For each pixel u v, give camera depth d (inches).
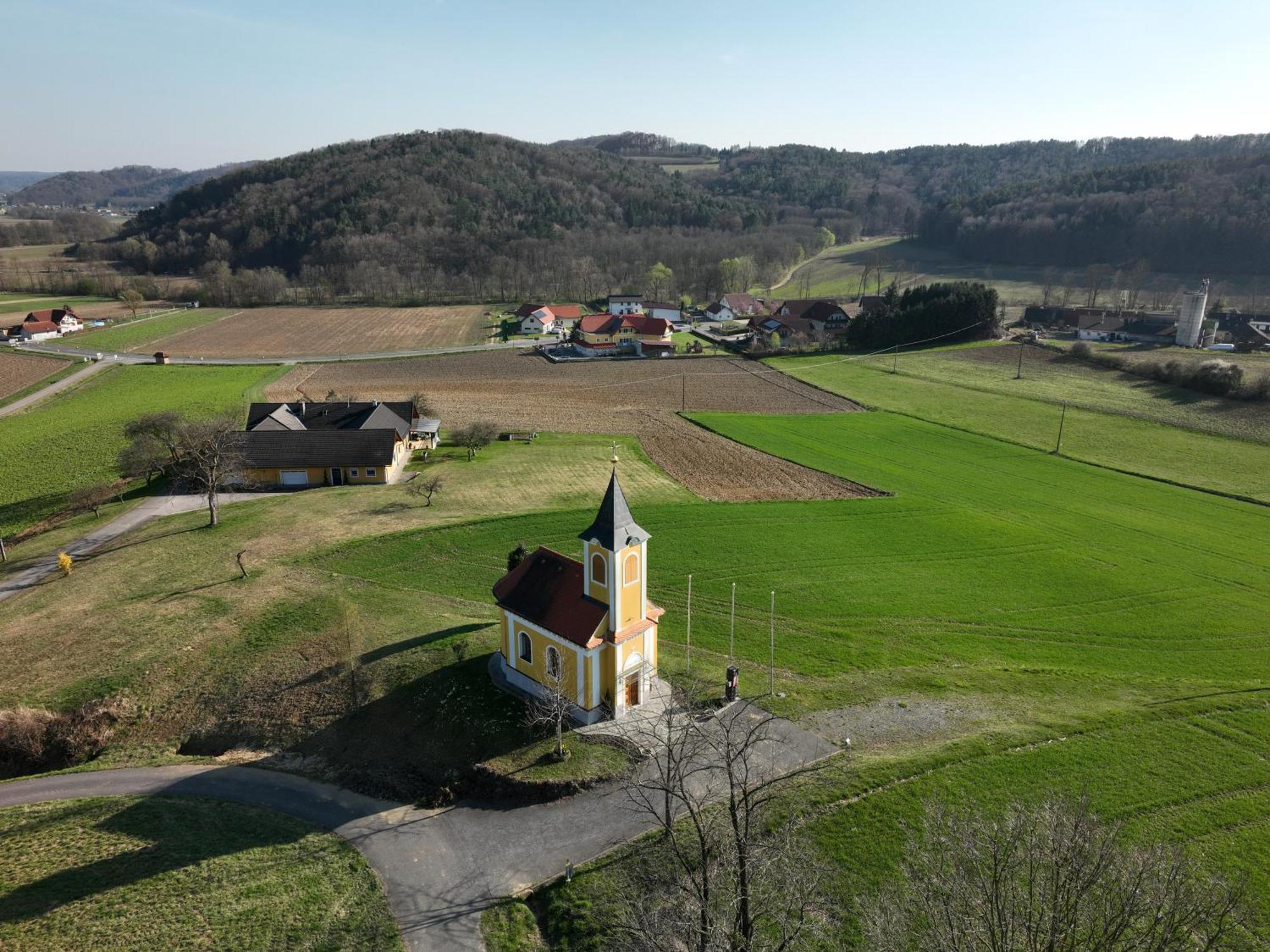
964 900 914.7
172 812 1518.2
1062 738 1604.3
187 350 6939.0
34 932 1186.6
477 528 2871.6
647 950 1055.0
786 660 2022.6
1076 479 3656.5
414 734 1718.8
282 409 3853.3
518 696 1802.4
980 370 5959.6
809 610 2322.8
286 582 2445.9
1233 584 2571.4
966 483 3582.7
